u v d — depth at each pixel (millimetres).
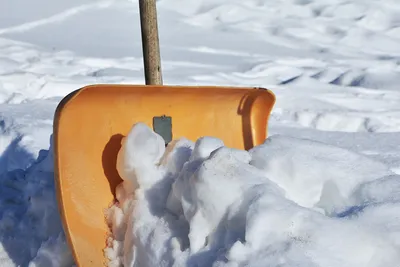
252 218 1819
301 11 9148
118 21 8078
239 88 2562
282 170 2127
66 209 2176
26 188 2838
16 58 6441
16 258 2490
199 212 1981
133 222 2188
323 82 6402
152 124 2490
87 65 6375
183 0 9008
